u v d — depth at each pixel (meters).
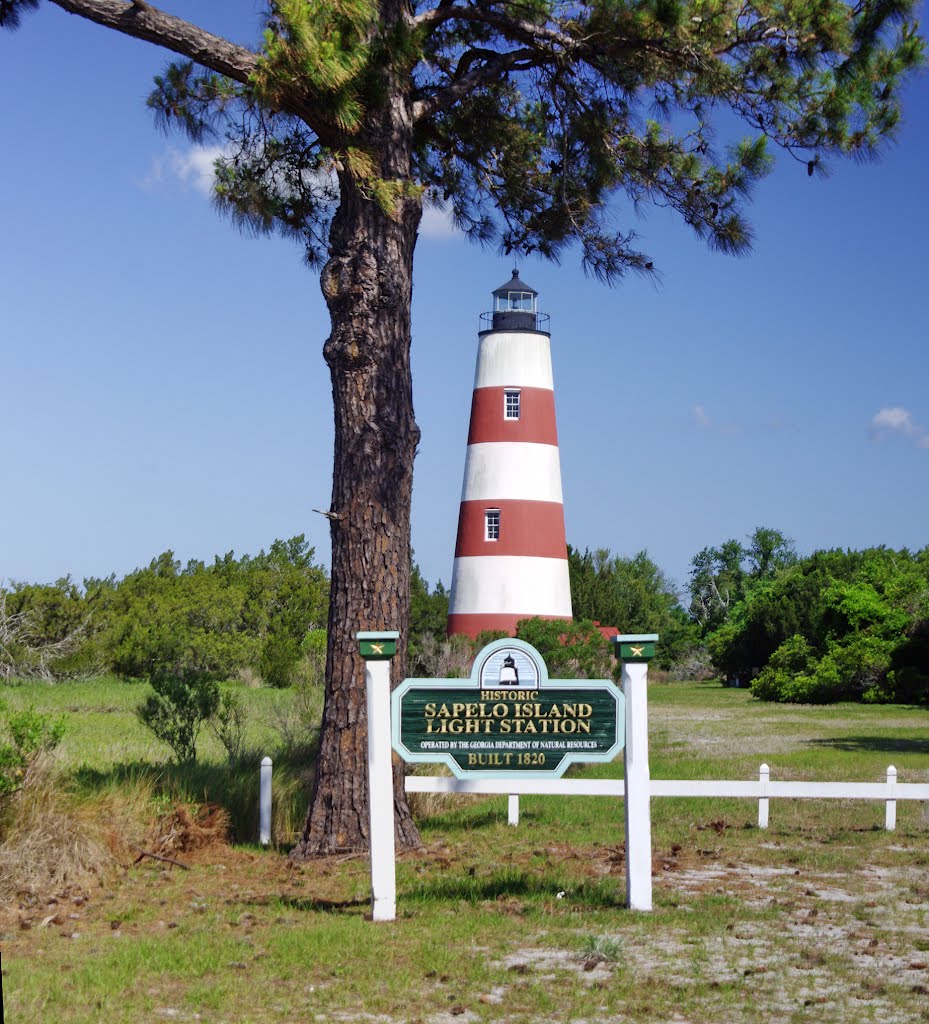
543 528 41.22
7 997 6.75
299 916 9.06
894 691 42.81
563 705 9.42
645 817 9.25
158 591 50.34
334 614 11.91
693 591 104.00
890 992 7.01
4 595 39.66
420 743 9.39
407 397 12.30
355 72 11.03
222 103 12.46
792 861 11.64
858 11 12.62
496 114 15.19
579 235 15.70
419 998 6.91
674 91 13.48
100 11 11.48
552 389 42.59
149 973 7.39
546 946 8.11
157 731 15.87
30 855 9.77
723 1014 6.61
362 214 12.20
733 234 14.70
